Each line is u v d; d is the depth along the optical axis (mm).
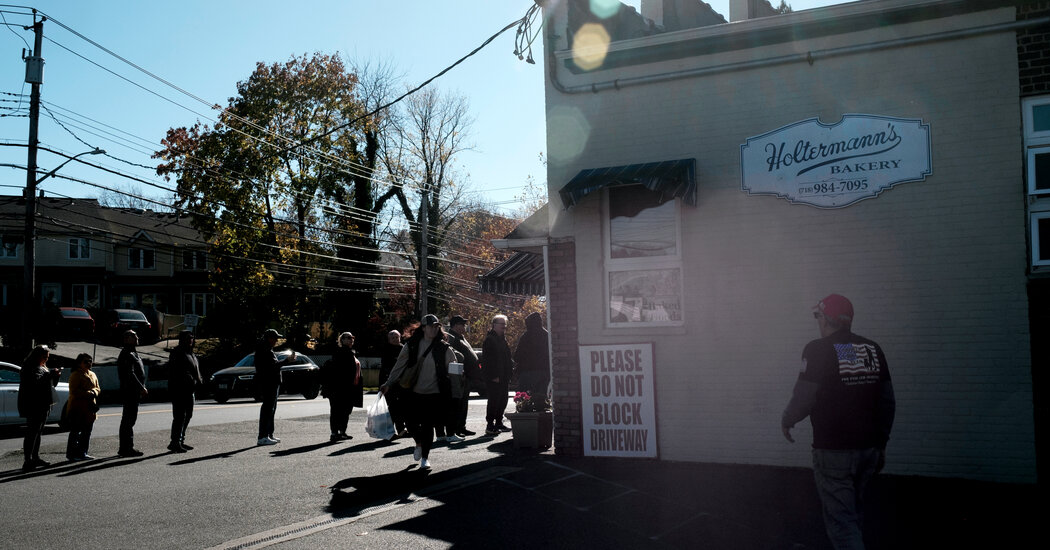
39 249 54281
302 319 42219
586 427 9977
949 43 8688
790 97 9273
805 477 8484
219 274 39250
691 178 9250
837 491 5332
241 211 36469
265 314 41125
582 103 10273
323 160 39438
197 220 37281
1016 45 8477
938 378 8484
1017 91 8438
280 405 23766
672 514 7051
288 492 8508
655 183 9133
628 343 9812
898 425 8586
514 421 10953
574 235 10211
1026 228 8344
